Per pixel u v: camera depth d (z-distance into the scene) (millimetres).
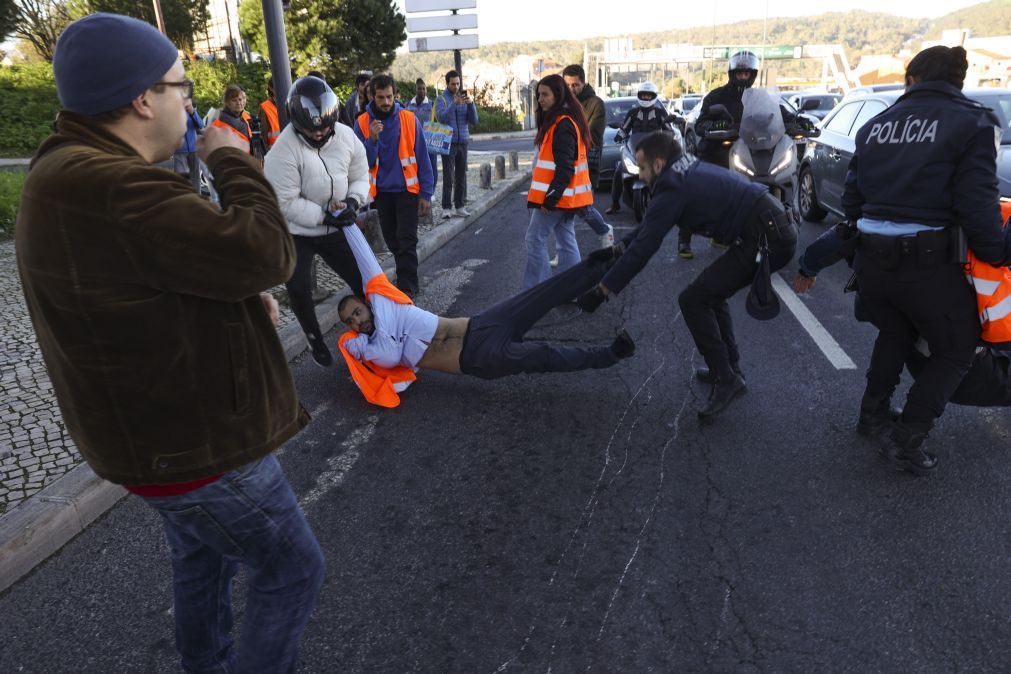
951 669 2223
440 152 9477
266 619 1706
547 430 3867
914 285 3025
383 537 2992
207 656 1987
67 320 1327
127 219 1271
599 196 12188
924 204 2934
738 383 3865
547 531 2992
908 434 3189
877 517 2992
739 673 2236
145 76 1382
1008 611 2451
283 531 1651
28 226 1317
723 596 2574
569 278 4082
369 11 25562
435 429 3932
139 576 2783
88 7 22672
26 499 3078
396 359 4113
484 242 8875
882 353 3451
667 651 2332
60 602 2645
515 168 16375
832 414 3914
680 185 3561
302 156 4258
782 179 7070
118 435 1413
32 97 19328
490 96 41344
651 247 3598
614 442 3711
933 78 2957
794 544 2844
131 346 1348
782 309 5750
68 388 1397
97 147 1368
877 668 2236
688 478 3346
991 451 3457
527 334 5316
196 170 8367
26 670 2326
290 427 1644
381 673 2281
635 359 4809
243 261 1355
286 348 4945
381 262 7320
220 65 24719
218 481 1521
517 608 2553
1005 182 5617
